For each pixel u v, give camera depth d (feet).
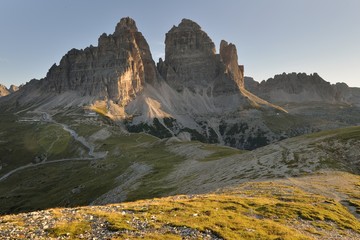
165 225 96.07
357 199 162.61
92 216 100.73
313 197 157.58
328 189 182.39
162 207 116.57
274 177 231.09
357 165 259.39
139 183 347.56
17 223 92.32
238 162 325.42
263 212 122.42
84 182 495.00
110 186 409.08
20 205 473.26
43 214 103.55
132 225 94.27
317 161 263.70
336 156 279.28
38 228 88.53
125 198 294.46
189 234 89.25
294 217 119.96
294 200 149.28
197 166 367.25
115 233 86.84
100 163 599.98
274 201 144.77
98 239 82.48
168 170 387.96
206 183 270.05
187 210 113.70
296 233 99.40
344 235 107.24
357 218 134.00
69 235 84.38
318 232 105.19
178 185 295.89
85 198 394.73
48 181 597.11
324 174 227.40
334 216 126.82
